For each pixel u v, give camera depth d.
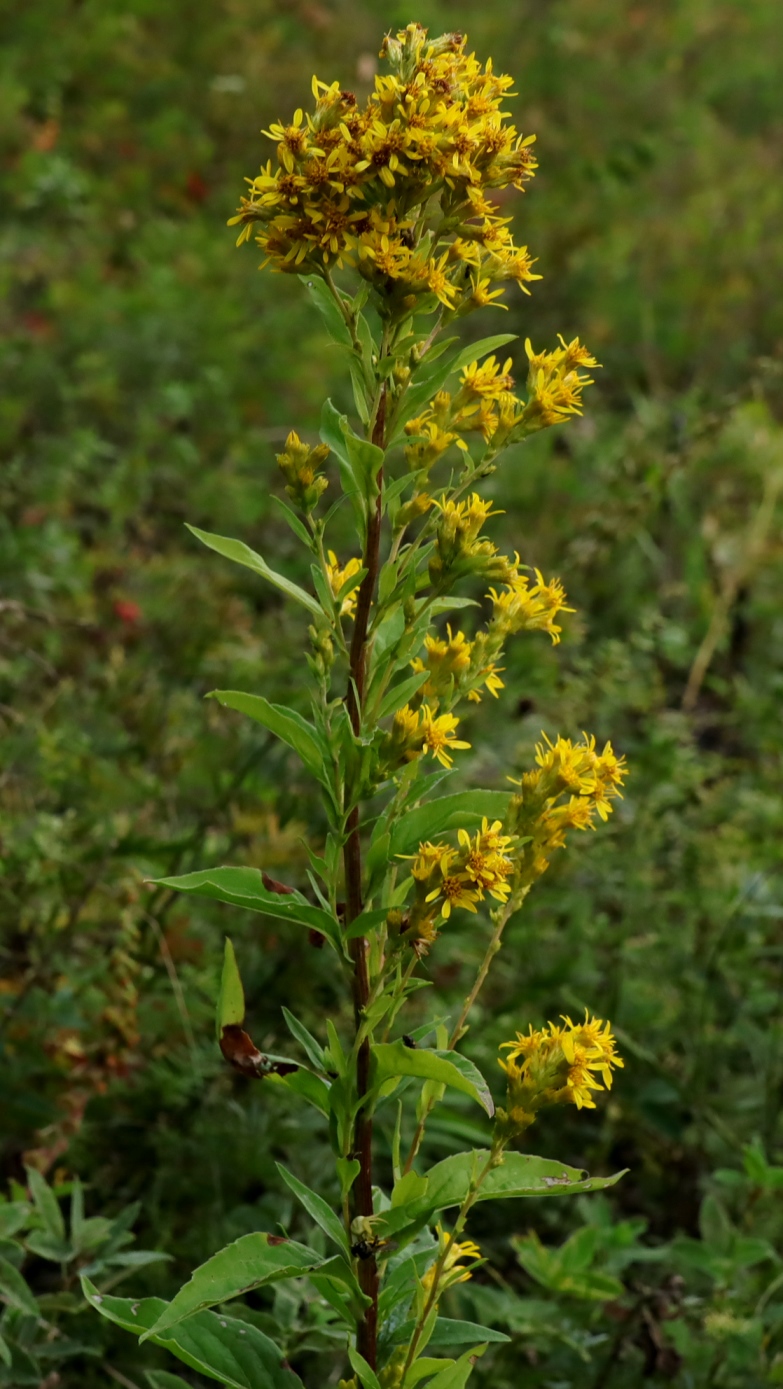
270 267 1.77
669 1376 2.82
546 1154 3.48
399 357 1.79
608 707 4.48
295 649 4.86
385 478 1.97
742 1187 3.39
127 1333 2.76
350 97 1.73
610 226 8.75
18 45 9.02
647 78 10.34
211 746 4.08
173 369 6.73
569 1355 2.87
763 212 8.98
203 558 5.62
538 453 6.36
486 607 5.51
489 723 4.57
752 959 4.07
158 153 8.45
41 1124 3.10
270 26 9.63
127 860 3.63
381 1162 3.12
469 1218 3.32
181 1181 3.08
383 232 1.73
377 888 1.86
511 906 1.85
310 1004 3.45
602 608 5.79
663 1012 3.77
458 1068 1.81
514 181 1.80
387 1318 1.96
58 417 6.41
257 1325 2.53
